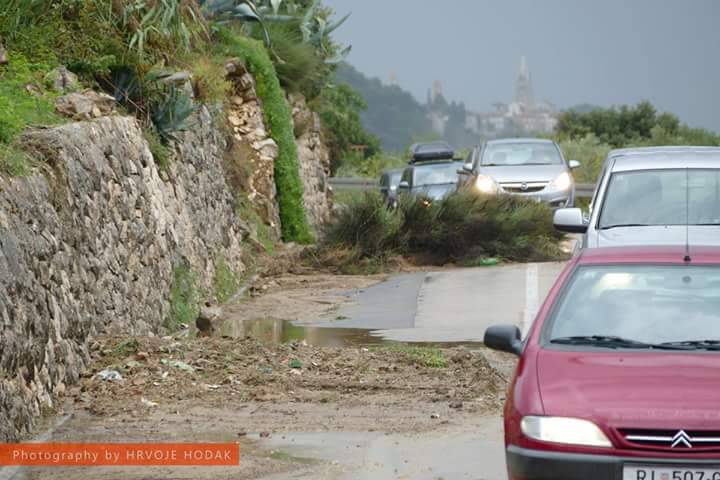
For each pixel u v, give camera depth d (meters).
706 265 18.17
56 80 34.38
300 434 21.27
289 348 29.27
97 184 29.42
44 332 23.14
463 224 53.72
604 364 16.16
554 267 49.16
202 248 42.72
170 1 41.53
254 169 58.97
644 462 14.69
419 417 22.56
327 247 53.62
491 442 20.70
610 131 148.38
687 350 16.61
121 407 23.08
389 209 56.19
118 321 29.47
